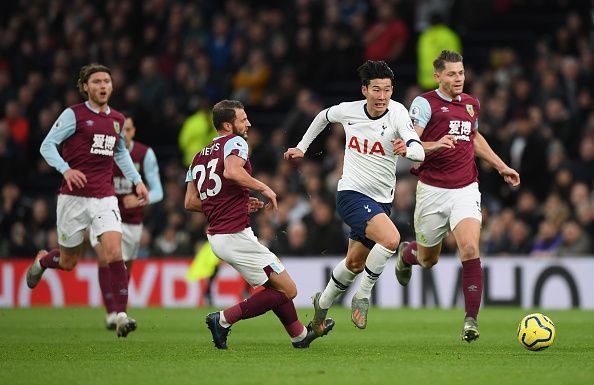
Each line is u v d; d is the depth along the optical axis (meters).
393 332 35.19
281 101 69.31
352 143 29.08
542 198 57.62
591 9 72.88
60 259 33.72
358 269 28.89
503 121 59.94
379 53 67.38
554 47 72.25
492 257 51.34
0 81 75.31
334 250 54.41
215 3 79.12
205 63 69.94
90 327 38.06
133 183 37.22
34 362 24.72
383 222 28.00
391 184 29.22
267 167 63.09
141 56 73.81
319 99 70.19
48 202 67.94
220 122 27.20
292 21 71.44
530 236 54.19
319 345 29.47
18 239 59.12
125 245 38.53
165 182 68.44
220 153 26.81
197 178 27.28
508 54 65.00
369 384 20.41
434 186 30.47
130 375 21.95
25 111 73.25
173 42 72.56
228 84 70.50
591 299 49.12
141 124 69.44
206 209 27.23
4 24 82.56
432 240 31.48
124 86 71.56
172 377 21.58
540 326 27.17
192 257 56.59
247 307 27.27
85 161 32.06
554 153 57.19
